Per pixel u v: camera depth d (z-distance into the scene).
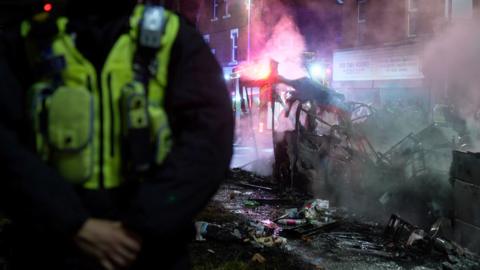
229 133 1.47
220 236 5.25
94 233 1.31
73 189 1.34
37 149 1.38
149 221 1.31
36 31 1.40
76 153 1.36
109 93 1.40
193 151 1.38
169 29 1.44
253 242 5.27
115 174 1.41
